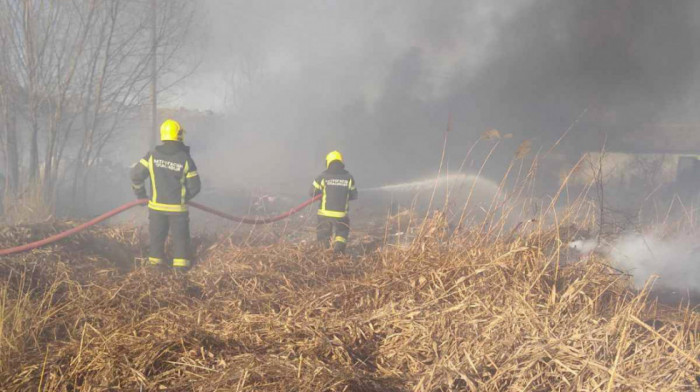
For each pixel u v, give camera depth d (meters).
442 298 4.54
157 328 3.97
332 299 4.78
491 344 3.71
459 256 5.22
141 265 6.06
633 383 3.18
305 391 3.10
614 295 4.94
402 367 3.67
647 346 3.60
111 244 6.59
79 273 5.46
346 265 6.08
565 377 3.35
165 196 6.02
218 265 5.88
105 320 4.34
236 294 5.14
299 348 3.69
